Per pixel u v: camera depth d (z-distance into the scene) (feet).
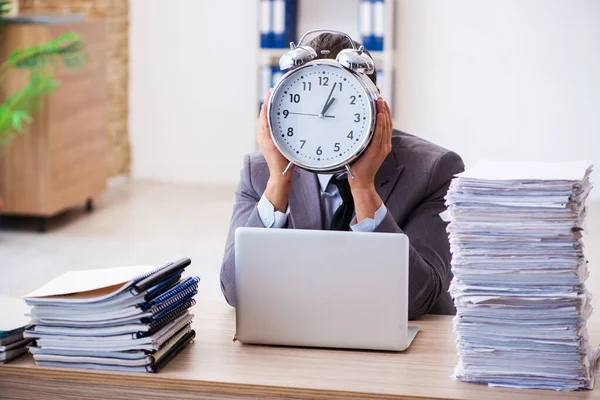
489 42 23.82
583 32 23.45
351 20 24.48
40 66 18.83
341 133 6.01
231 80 25.30
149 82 25.68
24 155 19.39
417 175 7.37
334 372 5.47
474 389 5.25
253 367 5.56
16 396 5.63
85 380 5.51
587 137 23.84
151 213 21.79
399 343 5.84
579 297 5.19
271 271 5.89
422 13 23.93
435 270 7.07
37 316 5.56
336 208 7.27
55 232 19.63
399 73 24.22
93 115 21.85
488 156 24.26
